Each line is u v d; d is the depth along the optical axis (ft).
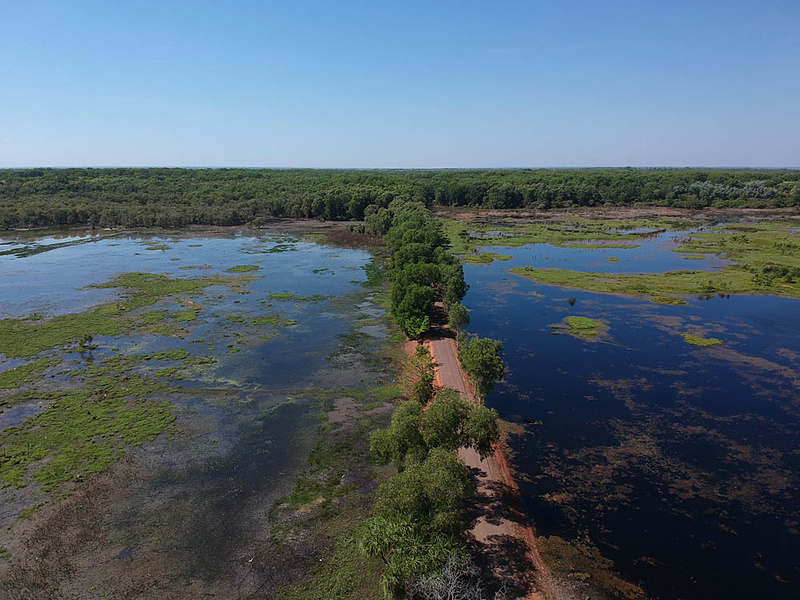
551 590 97.66
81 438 147.13
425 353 203.51
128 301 282.36
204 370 194.80
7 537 108.68
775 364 208.03
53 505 119.03
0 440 145.59
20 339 223.51
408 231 368.48
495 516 117.80
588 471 136.98
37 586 96.22
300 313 267.18
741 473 137.28
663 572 103.30
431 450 105.19
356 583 97.71
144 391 176.96
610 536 113.19
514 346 226.58
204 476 130.93
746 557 107.86
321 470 134.10
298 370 196.54
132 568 101.14
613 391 184.03
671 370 202.08
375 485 128.06
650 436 154.71
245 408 166.61
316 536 110.32
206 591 96.02
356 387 182.80
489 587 96.99
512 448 147.13
